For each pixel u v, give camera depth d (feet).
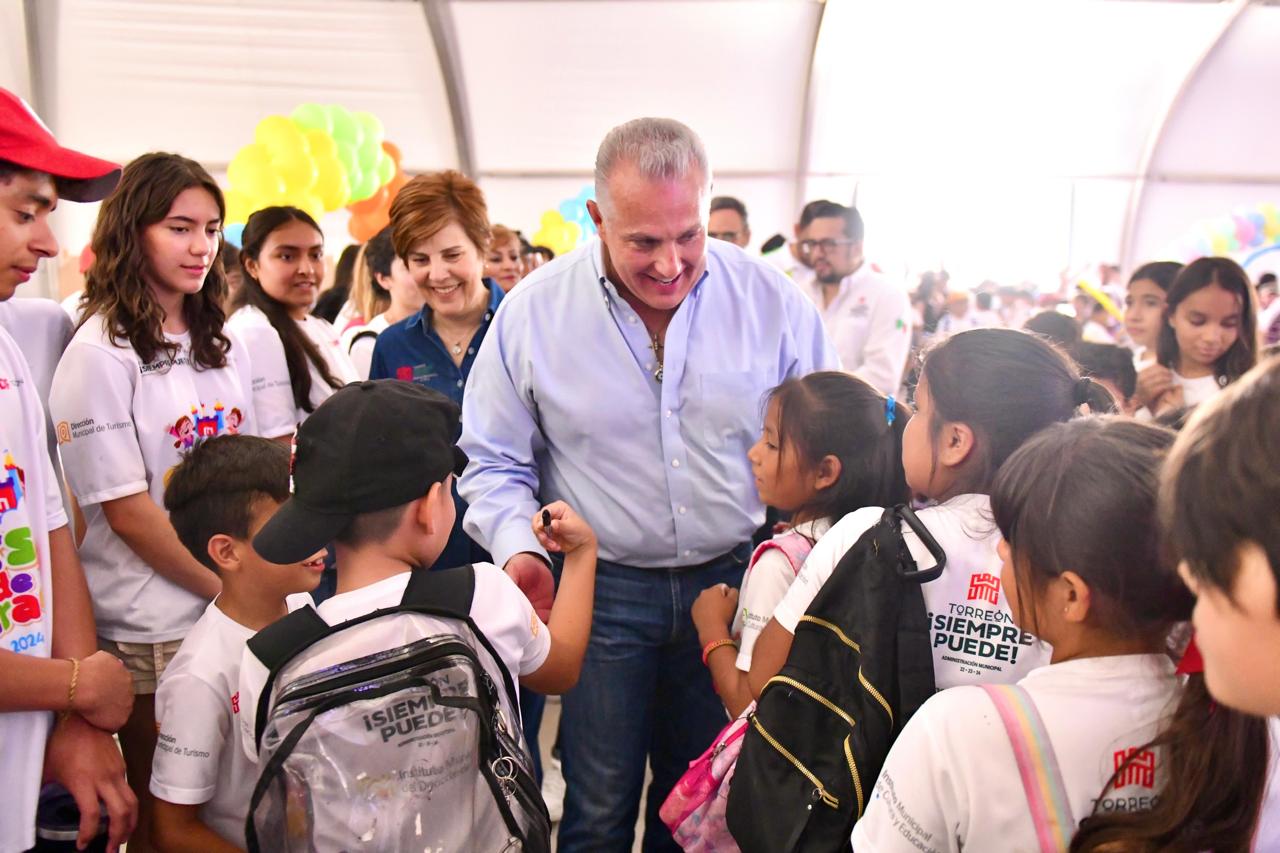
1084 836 3.50
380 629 4.22
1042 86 38.47
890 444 6.04
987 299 32.14
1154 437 3.62
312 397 9.62
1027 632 3.95
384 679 4.06
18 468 5.04
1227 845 3.40
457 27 34.01
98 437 6.63
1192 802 3.38
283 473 5.56
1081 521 3.53
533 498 7.34
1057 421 4.79
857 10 34.65
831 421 5.98
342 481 4.26
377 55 34.24
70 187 5.75
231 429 7.57
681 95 37.42
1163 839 3.38
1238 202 40.81
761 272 7.40
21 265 5.23
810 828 4.68
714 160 39.75
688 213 6.31
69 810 5.50
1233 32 35.53
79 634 5.52
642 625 7.32
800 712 4.78
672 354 7.00
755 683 5.35
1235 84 37.50
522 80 36.24
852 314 16.52
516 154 38.24
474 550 8.96
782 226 40.98
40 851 5.41
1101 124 39.42
